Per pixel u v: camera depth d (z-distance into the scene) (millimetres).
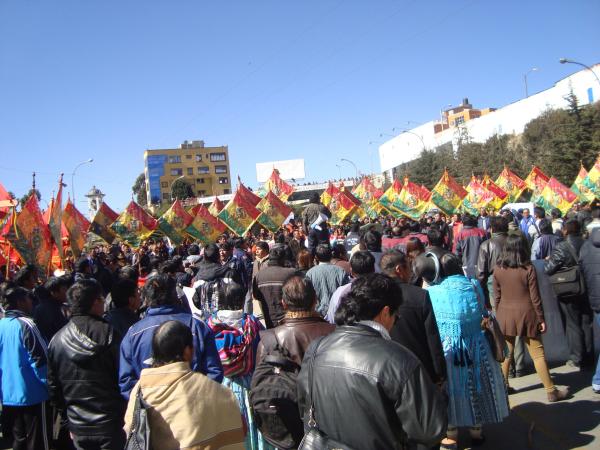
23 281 6430
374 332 2650
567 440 4777
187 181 118250
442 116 103875
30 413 4992
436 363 3891
